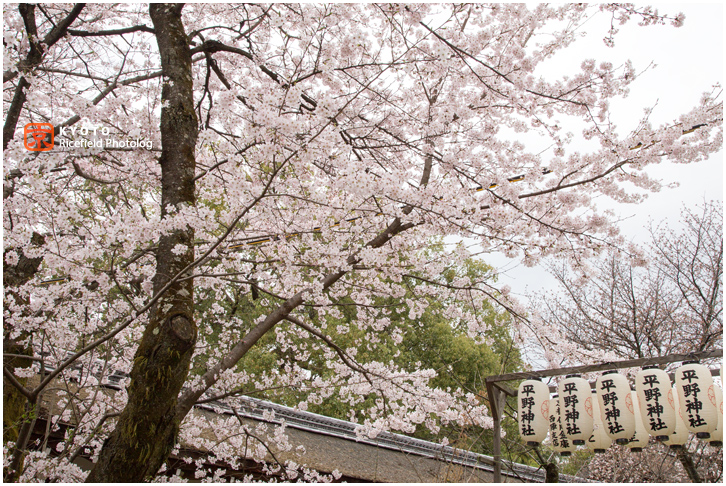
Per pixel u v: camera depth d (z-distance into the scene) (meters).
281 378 5.52
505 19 4.61
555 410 4.41
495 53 4.79
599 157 4.11
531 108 4.31
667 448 7.18
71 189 4.24
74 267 3.21
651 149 3.85
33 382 5.75
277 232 4.21
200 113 4.94
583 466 9.22
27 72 3.61
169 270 3.41
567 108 4.54
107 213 4.62
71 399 4.19
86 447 4.87
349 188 3.22
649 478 7.42
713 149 3.79
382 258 4.18
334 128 3.27
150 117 3.68
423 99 5.29
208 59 4.59
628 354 8.63
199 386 3.79
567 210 4.25
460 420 5.81
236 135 3.63
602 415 4.05
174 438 3.09
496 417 4.78
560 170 4.25
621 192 4.39
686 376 3.72
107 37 5.03
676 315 8.76
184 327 3.19
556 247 4.11
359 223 4.34
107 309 4.77
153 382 3.00
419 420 5.30
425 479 6.78
